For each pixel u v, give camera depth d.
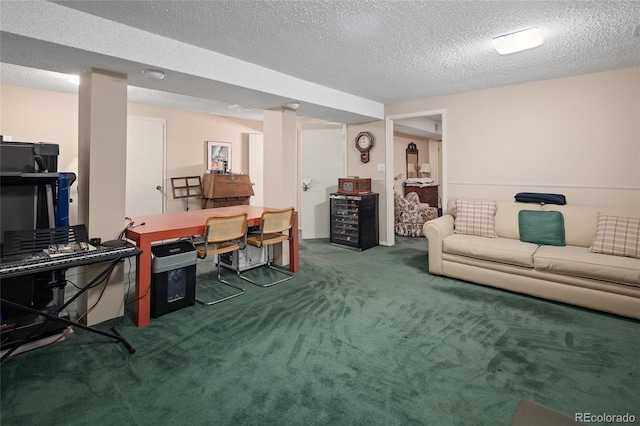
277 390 1.71
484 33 2.48
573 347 2.12
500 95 3.91
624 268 2.46
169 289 2.65
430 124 6.60
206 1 2.03
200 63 2.75
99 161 2.48
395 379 1.81
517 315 2.60
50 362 1.96
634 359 1.98
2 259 1.78
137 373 1.86
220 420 1.50
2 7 1.87
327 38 2.57
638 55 2.88
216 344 2.18
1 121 3.91
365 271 3.81
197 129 5.63
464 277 3.35
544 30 2.42
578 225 3.13
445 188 4.38
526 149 3.75
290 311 2.70
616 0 2.02
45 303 2.32
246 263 3.80
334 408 1.58
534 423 1.11
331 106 4.04
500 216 3.58
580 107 3.42
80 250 1.93
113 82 2.56
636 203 3.15
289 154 4.04
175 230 2.67
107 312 2.54
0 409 1.56
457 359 2.00
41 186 2.15
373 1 2.04
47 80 3.71
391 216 5.14
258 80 3.20
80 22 2.13
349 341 2.22
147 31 2.42
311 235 5.80
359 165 5.42
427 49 2.79
